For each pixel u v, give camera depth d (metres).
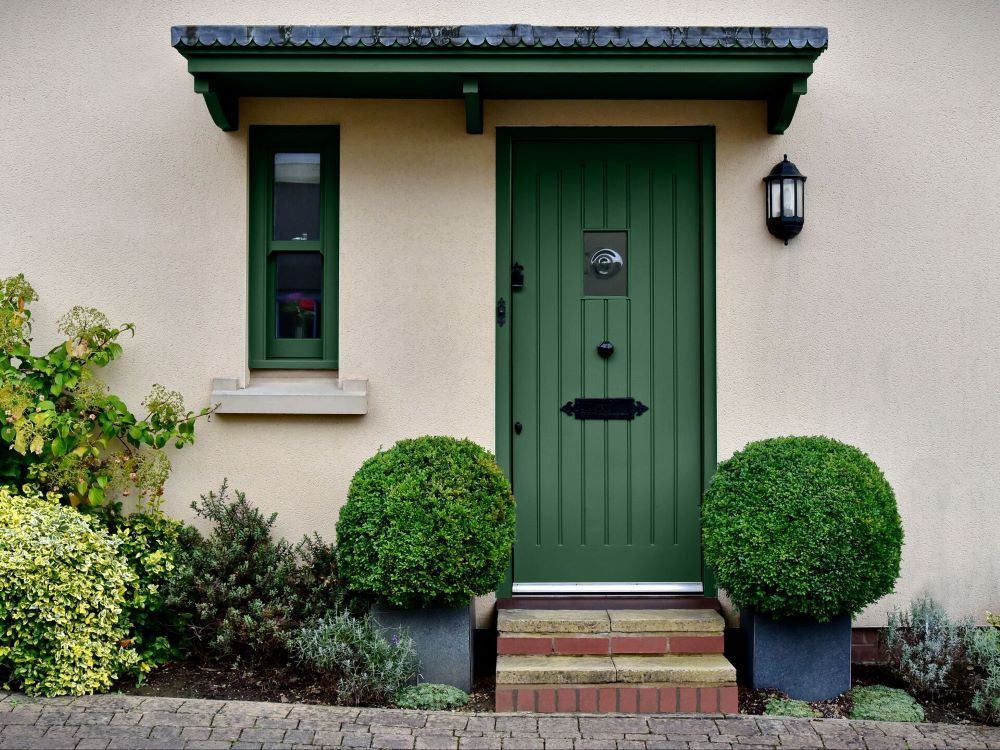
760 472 4.69
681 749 4.11
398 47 4.70
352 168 5.36
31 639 4.32
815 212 5.34
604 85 5.07
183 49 4.72
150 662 4.72
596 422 5.45
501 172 5.38
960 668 4.73
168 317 5.38
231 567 4.95
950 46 5.34
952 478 5.33
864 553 4.48
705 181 5.38
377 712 4.38
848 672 4.75
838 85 5.34
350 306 5.35
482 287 5.35
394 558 4.48
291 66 4.79
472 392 5.35
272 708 4.35
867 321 5.34
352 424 5.35
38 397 5.05
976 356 5.34
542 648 4.80
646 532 5.45
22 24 5.38
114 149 5.38
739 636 5.06
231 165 5.38
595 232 5.45
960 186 5.34
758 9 5.37
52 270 5.38
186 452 5.36
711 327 5.39
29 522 4.50
